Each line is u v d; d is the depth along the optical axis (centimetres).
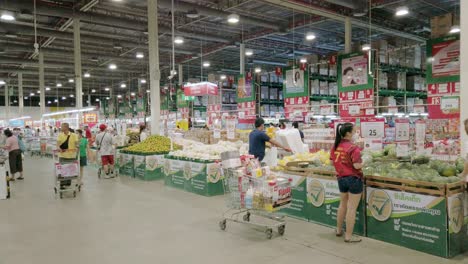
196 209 646
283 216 525
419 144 646
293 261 400
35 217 621
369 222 469
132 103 3228
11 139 1067
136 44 1944
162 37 1864
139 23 1562
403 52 1229
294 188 569
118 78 3281
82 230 538
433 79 934
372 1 1284
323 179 524
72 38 1780
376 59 1108
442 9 1428
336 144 469
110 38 1884
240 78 1497
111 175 1102
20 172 1096
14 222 592
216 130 1085
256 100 1482
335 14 1380
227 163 523
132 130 1650
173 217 596
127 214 624
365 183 471
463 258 396
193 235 500
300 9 1317
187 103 1812
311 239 470
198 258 418
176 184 861
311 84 1280
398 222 438
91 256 434
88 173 1167
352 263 389
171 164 874
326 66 1331
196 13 1348
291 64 1514
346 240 455
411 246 427
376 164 500
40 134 2292
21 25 1603
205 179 762
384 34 1781
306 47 2170
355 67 1134
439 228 401
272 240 470
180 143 1034
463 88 481
